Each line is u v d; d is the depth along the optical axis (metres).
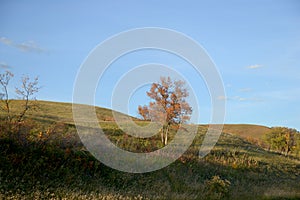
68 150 19.19
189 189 19.44
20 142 18.52
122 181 18.61
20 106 31.58
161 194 17.56
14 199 13.29
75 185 16.41
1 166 16.20
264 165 30.77
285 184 26.75
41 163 17.39
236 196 19.83
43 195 14.34
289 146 51.00
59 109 37.16
